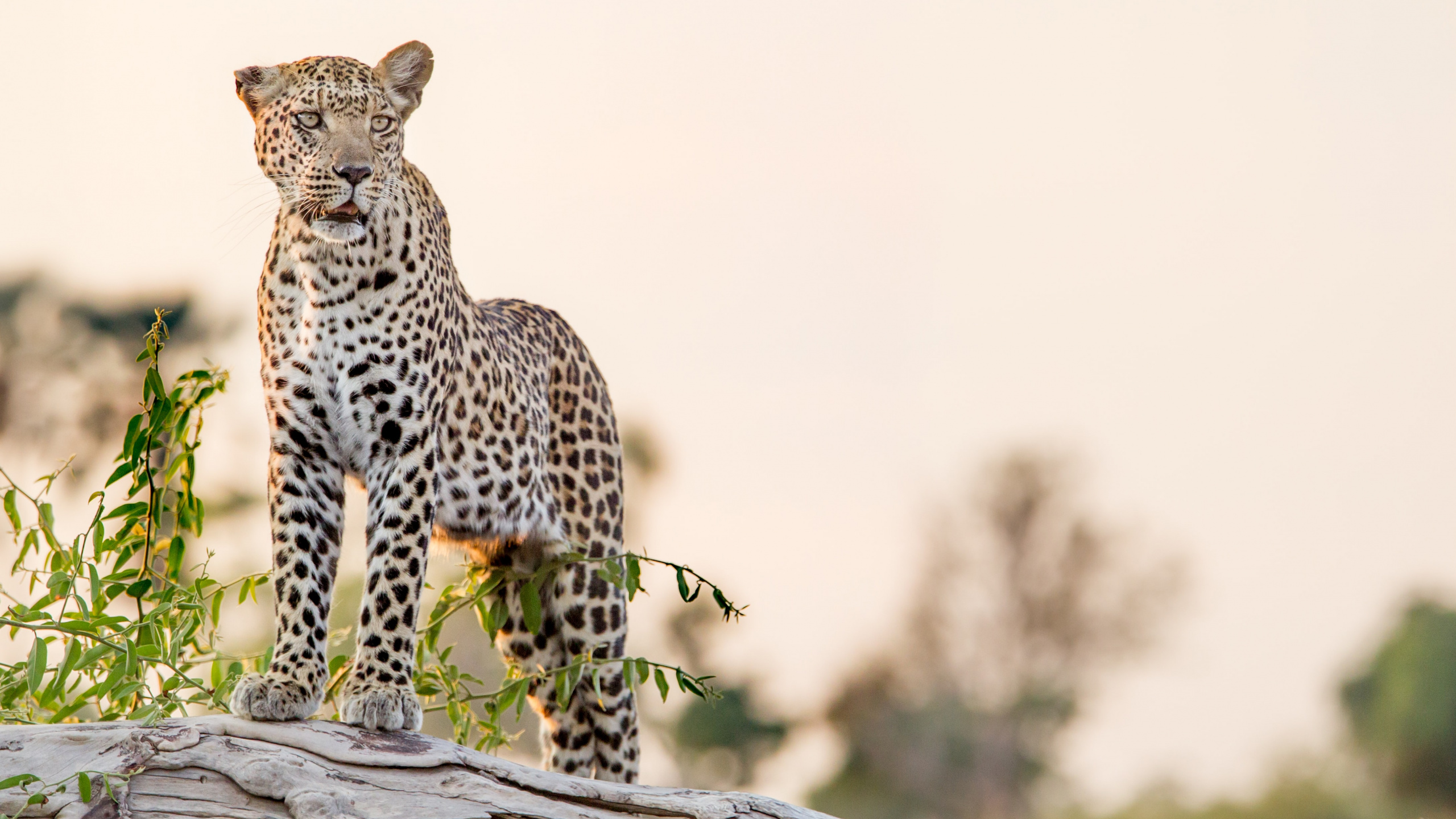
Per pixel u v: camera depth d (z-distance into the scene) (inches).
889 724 1743.4
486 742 429.1
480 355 424.2
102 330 953.5
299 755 309.3
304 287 380.2
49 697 362.9
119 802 292.4
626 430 1165.7
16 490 386.3
